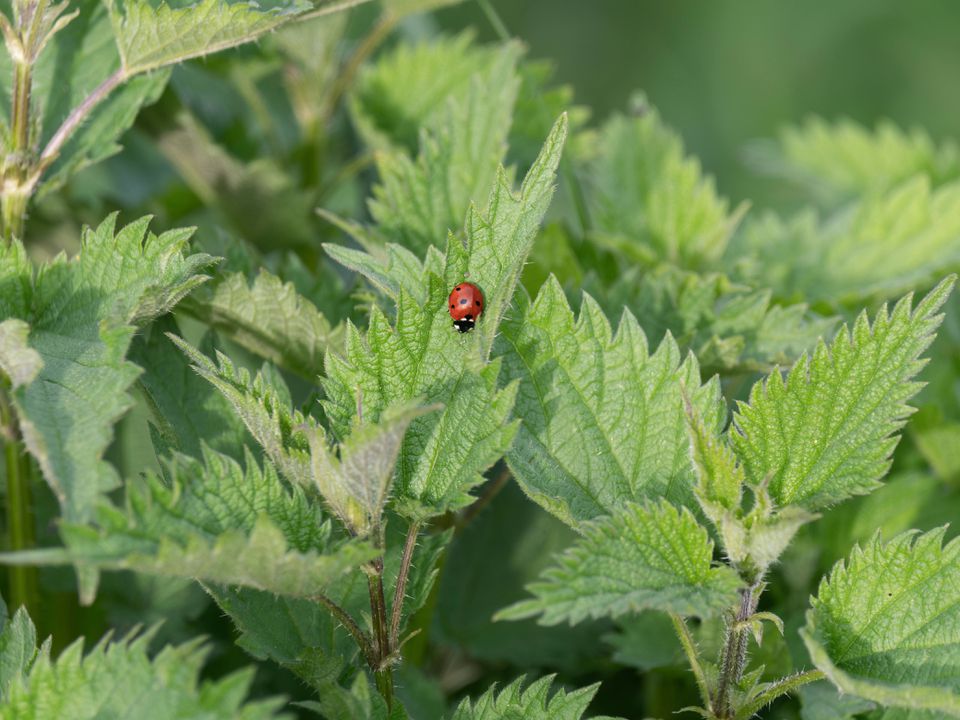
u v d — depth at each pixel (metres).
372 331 0.40
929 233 0.52
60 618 0.46
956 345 0.51
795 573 0.47
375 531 0.40
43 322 0.41
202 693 0.37
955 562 0.39
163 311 0.41
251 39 0.43
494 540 0.49
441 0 0.51
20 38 0.42
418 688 0.46
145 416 0.47
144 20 0.42
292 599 0.41
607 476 0.41
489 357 0.41
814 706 0.42
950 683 0.39
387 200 0.47
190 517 0.38
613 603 0.38
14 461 0.45
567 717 0.41
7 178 0.43
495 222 0.41
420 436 0.40
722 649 0.40
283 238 0.52
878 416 0.40
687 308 0.46
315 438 0.39
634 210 0.52
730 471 0.39
